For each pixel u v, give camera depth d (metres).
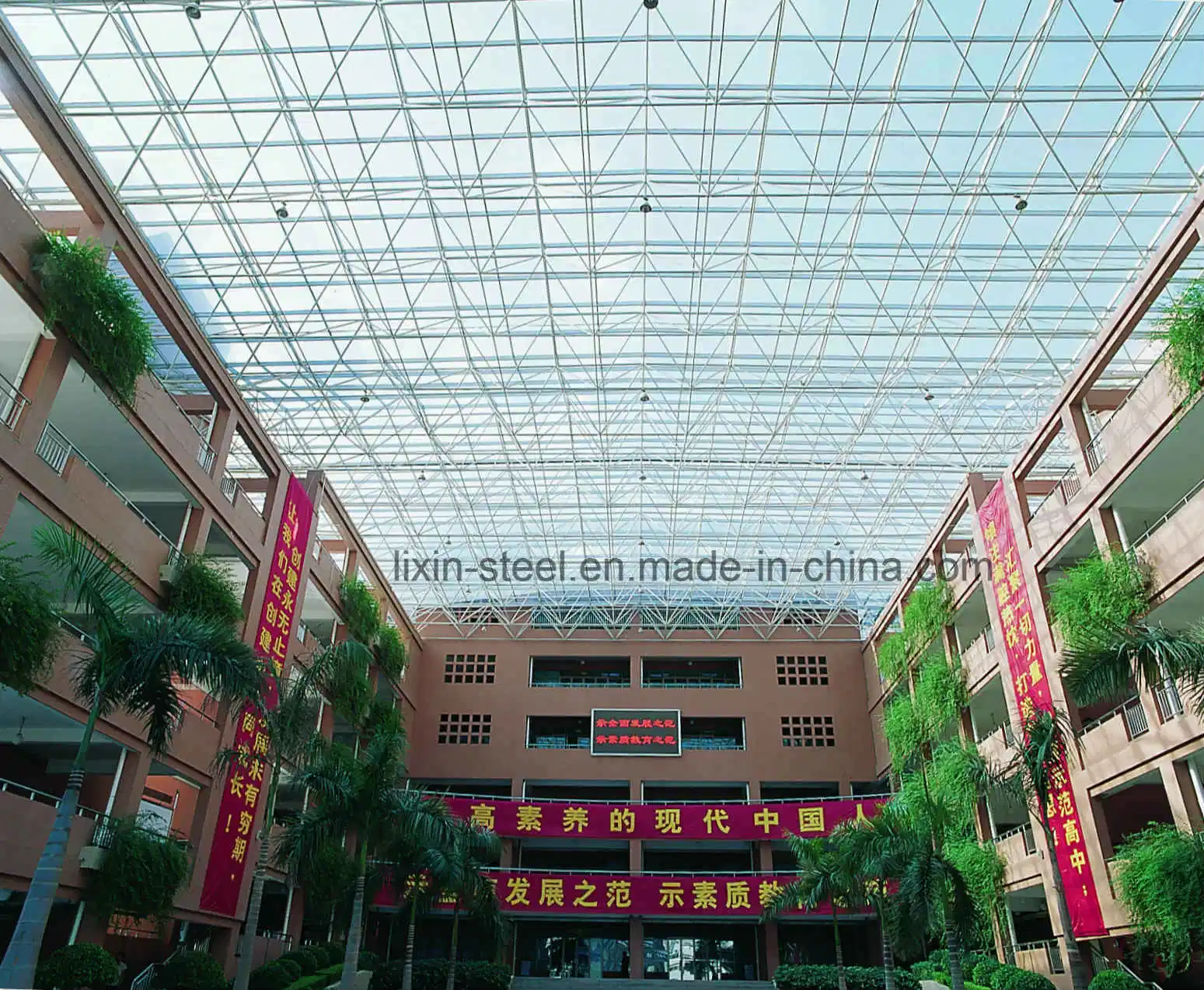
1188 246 22.25
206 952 24.92
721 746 49.16
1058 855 27.73
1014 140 26.03
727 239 29.62
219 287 30.78
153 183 27.17
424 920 45.41
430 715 48.72
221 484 27.75
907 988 32.91
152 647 15.58
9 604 14.13
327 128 25.81
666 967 45.03
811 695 48.53
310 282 30.83
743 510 45.00
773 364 34.75
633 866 43.53
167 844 22.11
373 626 38.44
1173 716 22.80
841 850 27.88
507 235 29.38
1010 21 23.12
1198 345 19.25
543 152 26.69
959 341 33.41
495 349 33.97
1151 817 29.78
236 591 29.33
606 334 33.28
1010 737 30.55
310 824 23.81
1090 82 24.30
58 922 23.95
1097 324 31.89
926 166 26.97
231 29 23.08
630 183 27.48
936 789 32.09
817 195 27.67
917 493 43.28
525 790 49.91
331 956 32.81
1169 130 24.36
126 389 20.70
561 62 24.11
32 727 24.80
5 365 21.27
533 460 40.62
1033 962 29.06
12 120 24.22
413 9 22.88
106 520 21.81
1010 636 31.45
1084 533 27.77
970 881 30.61
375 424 38.59
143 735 23.56
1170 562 22.89
